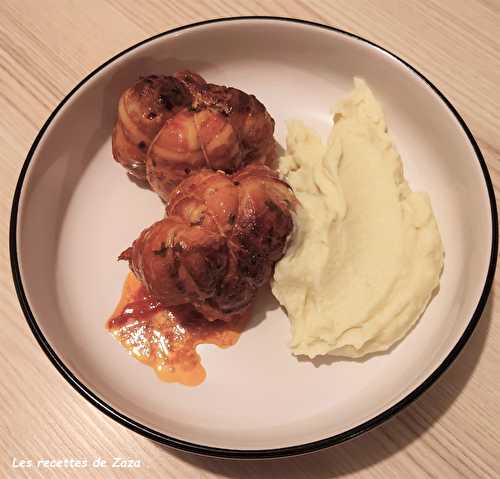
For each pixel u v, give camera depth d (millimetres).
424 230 210
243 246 197
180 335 215
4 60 263
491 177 240
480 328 213
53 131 225
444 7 272
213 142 210
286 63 255
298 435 188
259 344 213
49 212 226
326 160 221
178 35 241
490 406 203
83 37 270
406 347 208
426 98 232
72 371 189
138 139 218
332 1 276
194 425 195
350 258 207
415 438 199
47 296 212
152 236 199
